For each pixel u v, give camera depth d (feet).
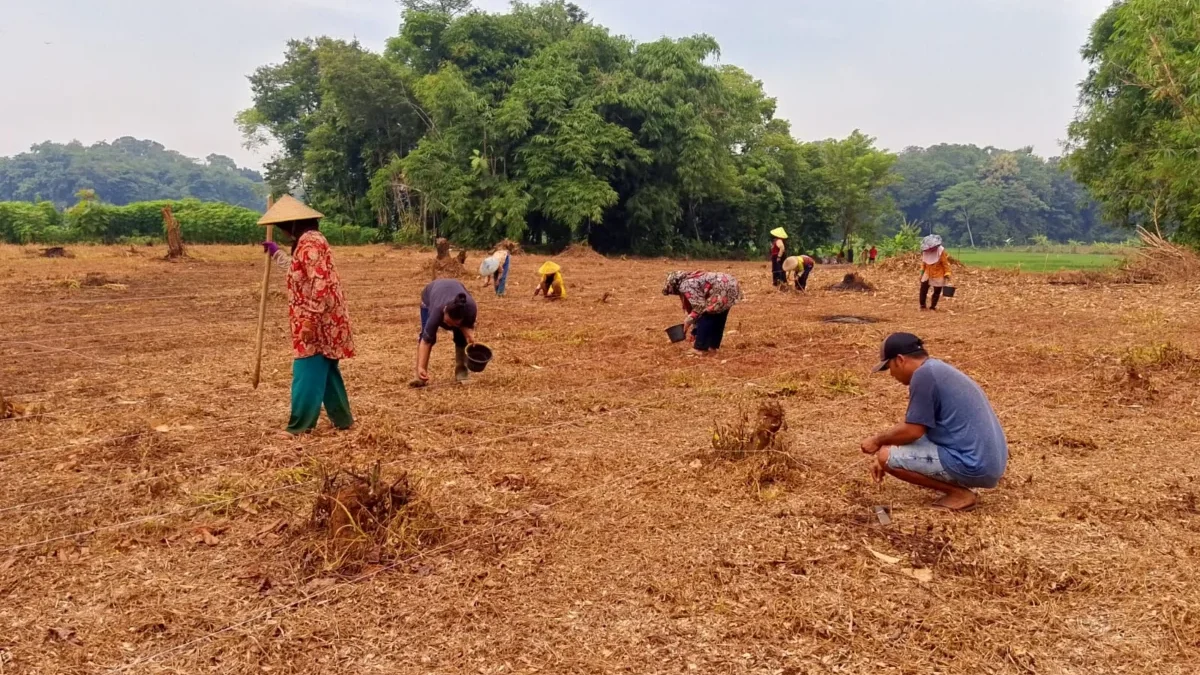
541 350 33.22
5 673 10.48
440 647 11.19
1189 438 20.85
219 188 388.57
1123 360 29.55
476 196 135.85
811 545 14.39
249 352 32.42
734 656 10.98
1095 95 95.04
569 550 14.19
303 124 178.81
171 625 11.68
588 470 18.30
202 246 126.21
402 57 156.76
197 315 44.27
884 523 15.25
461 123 134.51
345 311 21.03
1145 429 21.67
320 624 11.73
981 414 15.61
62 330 38.24
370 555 13.73
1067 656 10.97
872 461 19.06
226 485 17.07
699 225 172.76
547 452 19.61
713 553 14.06
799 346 34.94
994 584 12.94
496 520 15.43
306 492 16.75
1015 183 354.54
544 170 129.49
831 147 193.36
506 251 55.72
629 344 34.73
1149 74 68.18
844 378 27.25
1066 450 19.94
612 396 25.18
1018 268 71.26
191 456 19.07
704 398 25.05
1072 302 51.83
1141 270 63.21
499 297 54.54
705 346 32.42
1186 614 11.88
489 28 143.95
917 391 15.70
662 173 142.00
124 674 10.50
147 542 14.48
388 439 20.01
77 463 18.43
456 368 27.07
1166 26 68.85
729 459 18.37
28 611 12.09
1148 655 10.97
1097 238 374.02
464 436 21.02
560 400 24.66
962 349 33.94
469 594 12.62
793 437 21.01
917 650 11.11
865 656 10.97
